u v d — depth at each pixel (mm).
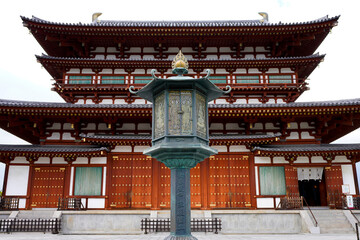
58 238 18781
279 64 31766
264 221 22984
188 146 8539
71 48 34312
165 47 34094
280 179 26016
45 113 26203
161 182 26359
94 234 22141
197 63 31375
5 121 28422
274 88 31062
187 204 8859
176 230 8617
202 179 26203
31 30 31422
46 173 26297
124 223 23062
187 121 9000
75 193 25703
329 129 29359
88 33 31578
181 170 9070
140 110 26234
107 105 26438
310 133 28781
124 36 32156
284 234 21594
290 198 24219
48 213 24125
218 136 26344
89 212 22984
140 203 25891
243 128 29125
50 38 32156
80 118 27812
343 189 24797
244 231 22688
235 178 26406
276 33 31750
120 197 26000
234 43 33688
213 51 34281
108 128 29031
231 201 25891
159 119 9461
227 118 28156
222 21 38469
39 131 28938
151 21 38469
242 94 32031
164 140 8812
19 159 26484
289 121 27547
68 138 28641
